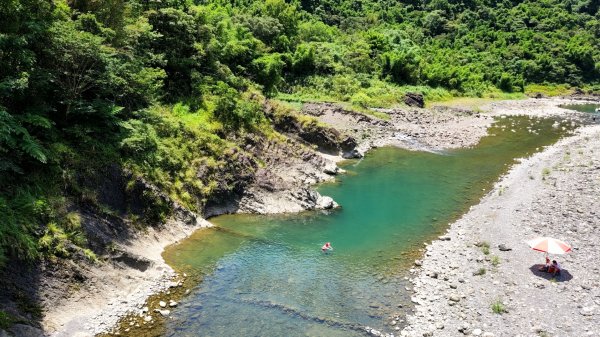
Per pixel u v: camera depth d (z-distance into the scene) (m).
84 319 18.80
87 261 20.84
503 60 128.62
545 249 22.77
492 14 152.38
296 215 32.41
